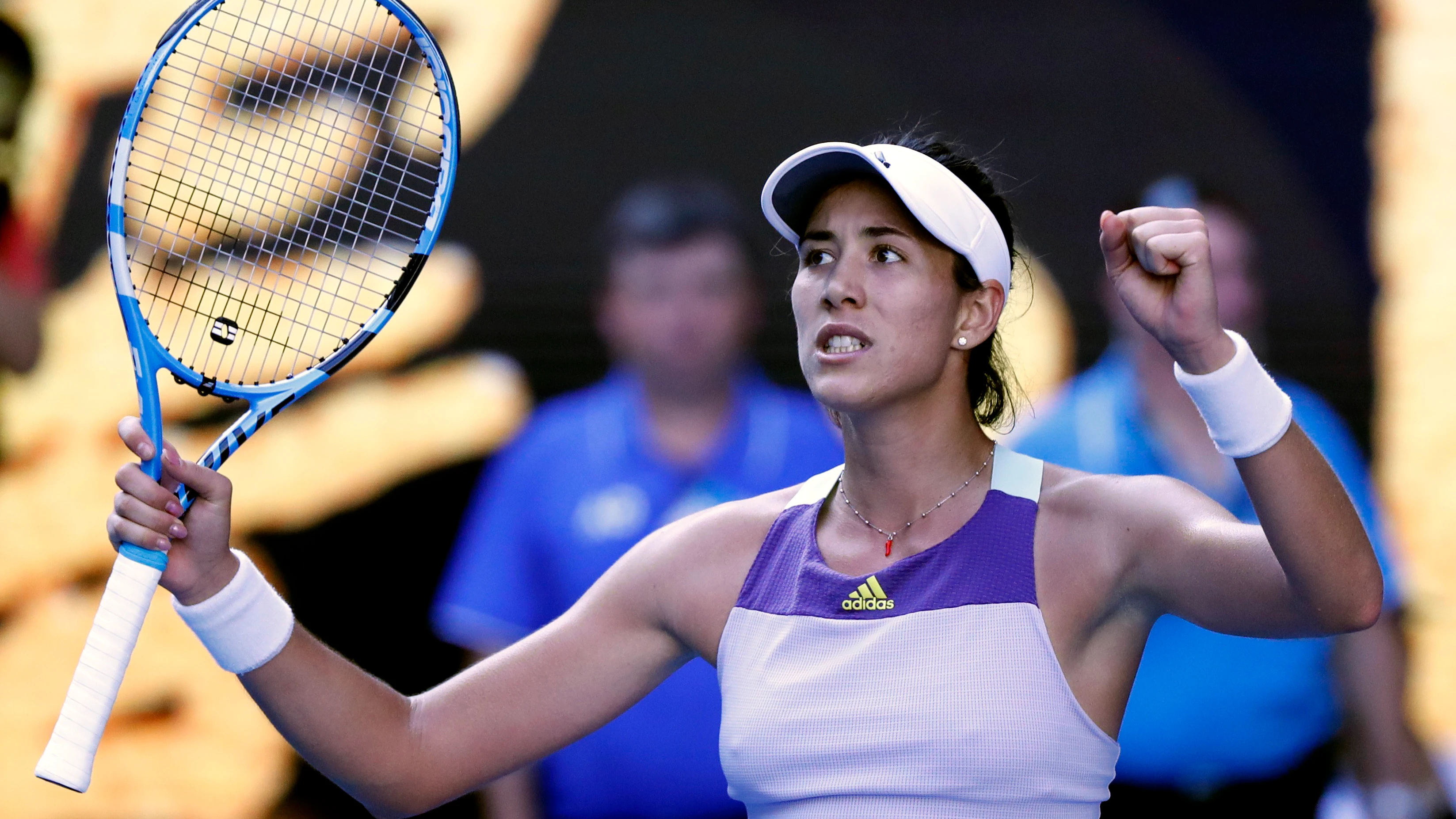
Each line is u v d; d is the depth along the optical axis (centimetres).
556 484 1650
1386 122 1788
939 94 1808
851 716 680
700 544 768
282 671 738
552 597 1627
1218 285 1725
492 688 778
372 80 1705
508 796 1520
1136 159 1789
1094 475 727
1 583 1773
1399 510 1745
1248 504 1484
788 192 769
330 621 1712
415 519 1720
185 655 1745
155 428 764
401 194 1717
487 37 1802
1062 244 1775
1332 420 1711
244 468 1730
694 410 1653
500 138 1791
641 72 1809
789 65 1814
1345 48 1797
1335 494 633
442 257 1753
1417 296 1767
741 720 710
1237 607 661
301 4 1675
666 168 1797
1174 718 1452
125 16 1803
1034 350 1752
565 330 1747
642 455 1644
